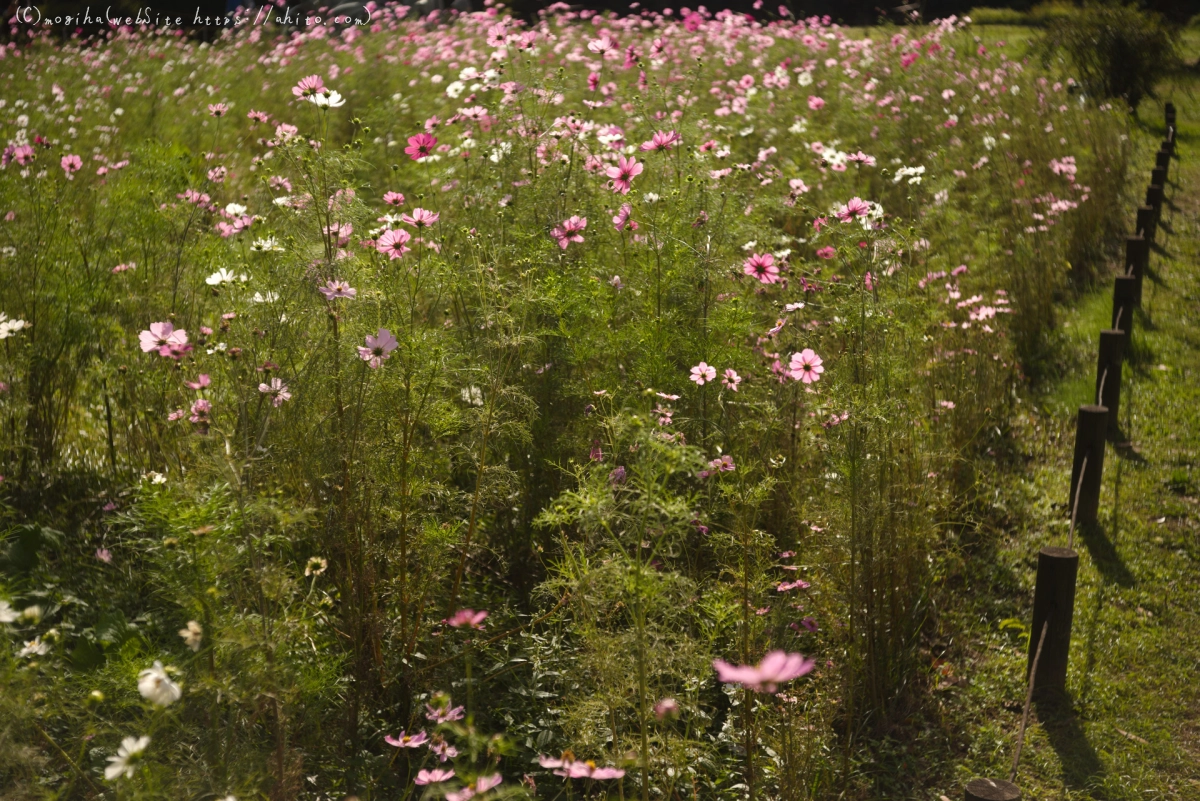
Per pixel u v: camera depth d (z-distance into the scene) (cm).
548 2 1536
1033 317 610
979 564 405
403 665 282
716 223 365
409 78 929
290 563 277
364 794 257
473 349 338
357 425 272
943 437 409
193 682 222
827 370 341
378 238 305
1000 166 786
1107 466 479
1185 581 393
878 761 303
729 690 290
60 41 1310
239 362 286
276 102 891
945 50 1125
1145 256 711
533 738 278
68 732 250
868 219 333
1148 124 1299
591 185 413
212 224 440
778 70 880
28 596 292
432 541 281
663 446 225
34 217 414
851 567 299
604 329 339
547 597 328
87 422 407
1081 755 306
